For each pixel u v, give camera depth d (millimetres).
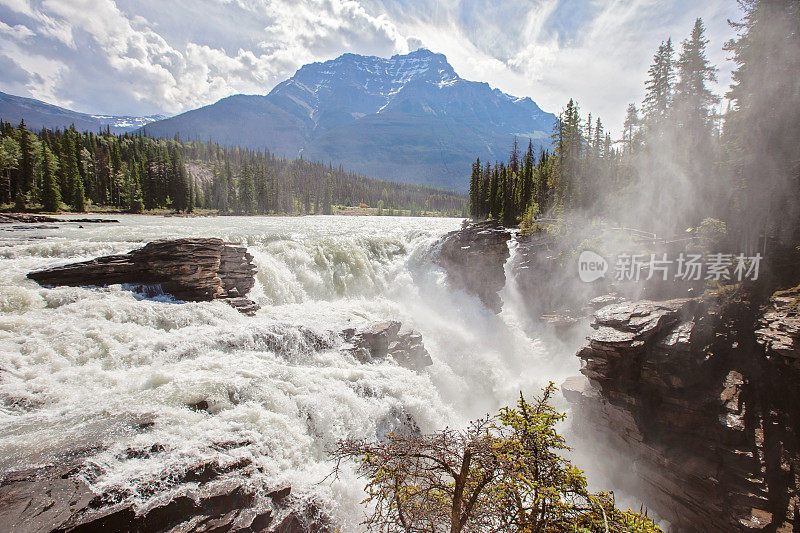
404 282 33469
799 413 14398
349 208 173000
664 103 47062
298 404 12445
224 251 23641
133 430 9344
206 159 199125
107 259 19797
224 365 13727
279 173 184875
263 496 8531
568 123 60781
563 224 37969
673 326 17438
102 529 6570
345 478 10727
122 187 97875
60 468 7719
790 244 20938
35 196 74625
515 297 34656
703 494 13406
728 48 28094
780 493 12523
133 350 13922
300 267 29344
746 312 18031
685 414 15023
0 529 6156
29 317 14633
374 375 16109
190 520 7344
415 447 5012
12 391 10688
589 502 5082
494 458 4727
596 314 19062
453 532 4516
